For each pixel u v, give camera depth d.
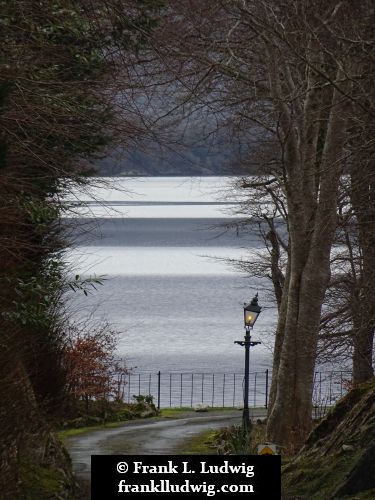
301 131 58.06
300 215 58.88
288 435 58.91
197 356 160.75
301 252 59.31
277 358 65.94
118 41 35.03
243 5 47.47
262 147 69.88
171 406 116.00
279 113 54.38
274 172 71.31
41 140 32.06
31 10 30.70
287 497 29.39
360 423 30.59
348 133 56.75
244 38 54.47
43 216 29.77
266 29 46.44
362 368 70.62
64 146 34.31
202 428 71.31
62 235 37.19
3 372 25.55
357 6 45.56
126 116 35.66
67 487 32.84
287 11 47.38
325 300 75.00
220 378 139.12
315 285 58.91
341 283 72.25
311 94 55.28
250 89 56.19
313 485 29.44
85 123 33.94
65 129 32.19
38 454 32.75
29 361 32.69
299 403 59.50
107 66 35.19
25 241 29.38
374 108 42.22
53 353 35.41
